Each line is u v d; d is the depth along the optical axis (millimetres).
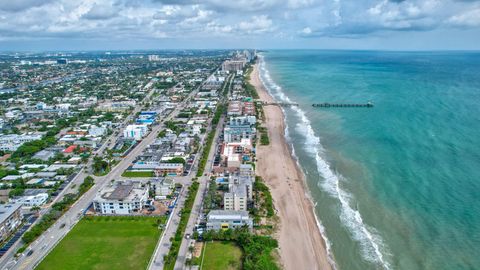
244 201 188125
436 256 150375
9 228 171750
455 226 169875
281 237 166875
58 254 154625
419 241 160750
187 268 143500
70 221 182500
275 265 145000
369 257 152125
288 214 187125
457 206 186250
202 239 164375
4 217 169375
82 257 152125
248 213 178750
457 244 157125
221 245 159750
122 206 190000
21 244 163750
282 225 176875
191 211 190750
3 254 156000
